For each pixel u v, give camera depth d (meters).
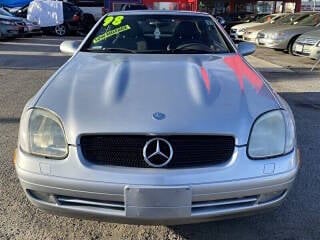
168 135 2.57
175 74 3.25
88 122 2.64
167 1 27.28
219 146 2.62
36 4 22.41
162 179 2.50
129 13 4.75
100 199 2.57
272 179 2.67
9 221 3.21
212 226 3.20
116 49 4.19
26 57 12.53
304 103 6.93
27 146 2.74
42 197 2.72
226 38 4.49
